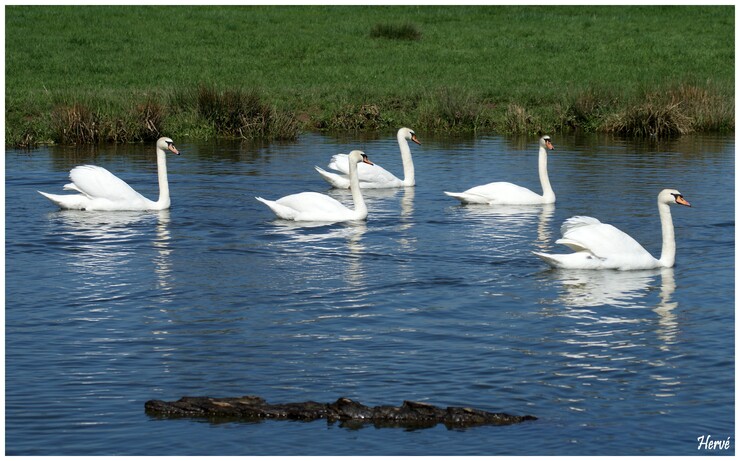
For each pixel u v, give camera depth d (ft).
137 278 49.26
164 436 32.32
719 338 40.75
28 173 78.89
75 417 33.55
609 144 97.30
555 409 34.14
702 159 86.69
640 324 42.52
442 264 52.26
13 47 145.79
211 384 36.14
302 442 31.96
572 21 175.42
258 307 44.73
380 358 38.52
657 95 111.34
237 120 103.55
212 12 178.60
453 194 69.05
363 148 95.30
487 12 185.06
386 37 161.38
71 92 114.01
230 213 65.00
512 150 93.61
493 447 31.60
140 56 144.15
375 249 55.57
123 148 94.48
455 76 136.36
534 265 52.19
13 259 52.75
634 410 34.06
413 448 31.60
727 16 180.45
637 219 63.21
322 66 141.79
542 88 127.24
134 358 38.55
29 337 40.73
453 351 39.27
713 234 59.11
